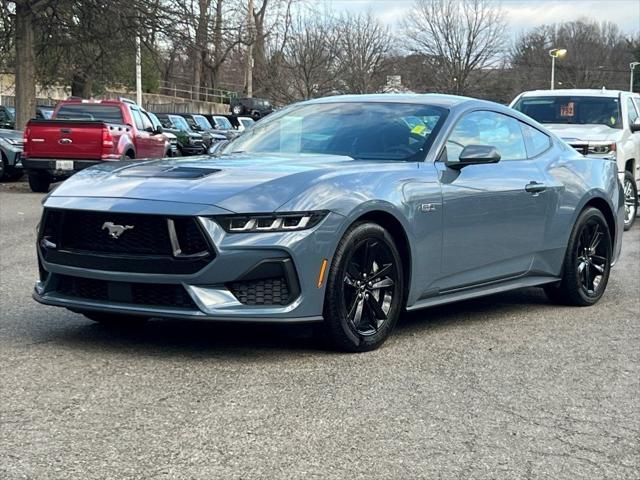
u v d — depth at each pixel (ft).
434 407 13.92
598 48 269.23
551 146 22.81
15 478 10.84
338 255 16.03
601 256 23.38
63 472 11.04
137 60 86.07
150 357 16.33
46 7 74.23
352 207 16.17
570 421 13.51
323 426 12.89
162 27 76.33
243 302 15.39
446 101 20.44
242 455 11.72
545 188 21.17
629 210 42.39
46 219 16.66
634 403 14.49
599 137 40.40
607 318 21.42
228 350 16.94
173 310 15.34
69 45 79.61
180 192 15.65
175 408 13.48
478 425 13.17
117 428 12.58
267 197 15.47
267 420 13.06
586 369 16.48
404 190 17.38
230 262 15.06
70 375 15.05
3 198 52.95
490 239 19.63
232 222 15.17
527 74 247.70
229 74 188.85
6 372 15.15
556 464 11.80
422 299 18.34
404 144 18.98
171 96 163.32
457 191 18.58
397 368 16.05
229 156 18.95
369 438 12.48
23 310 20.44
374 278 16.99
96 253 15.85
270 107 130.52
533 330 19.77
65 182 17.35
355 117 20.25
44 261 16.63
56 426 12.60
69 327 18.74
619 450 12.37
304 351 16.97
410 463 11.64
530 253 20.99
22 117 74.13
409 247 17.51
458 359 16.89
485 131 20.58
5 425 12.60
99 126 54.13
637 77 265.95
